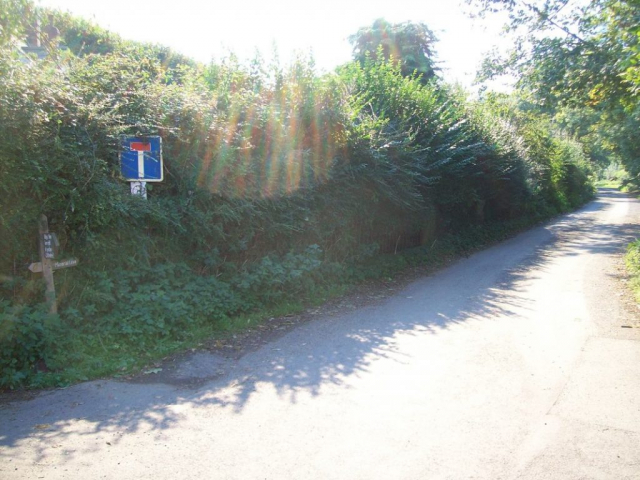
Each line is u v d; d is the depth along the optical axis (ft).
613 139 108.27
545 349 21.50
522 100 71.56
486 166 61.82
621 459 12.75
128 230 22.53
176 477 11.79
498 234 69.56
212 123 25.66
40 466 12.12
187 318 22.65
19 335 17.52
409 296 32.91
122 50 30.50
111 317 20.84
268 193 28.58
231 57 31.53
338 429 14.28
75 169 20.10
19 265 19.86
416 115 45.70
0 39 20.03
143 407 15.69
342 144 34.04
